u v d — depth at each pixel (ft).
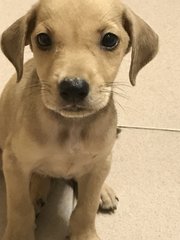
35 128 0.87
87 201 0.99
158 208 1.11
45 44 0.82
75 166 0.94
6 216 1.08
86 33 0.80
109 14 0.83
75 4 0.81
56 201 1.11
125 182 1.15
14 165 0.92
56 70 0.80
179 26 1.55
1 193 1.11
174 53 1.46
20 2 1.57
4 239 1.01
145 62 0.92
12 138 0.92
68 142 0.89
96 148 0.91
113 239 1.05
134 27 0.88
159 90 1.36
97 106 0.82
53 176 1.01
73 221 1.01
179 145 1.24
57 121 0.87
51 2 0.82
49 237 1.05
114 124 0.92
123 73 1.38
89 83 0.79
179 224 1.08
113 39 0.83
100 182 0.98
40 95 0.87
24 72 0.96
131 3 1.61
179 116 1.31
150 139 1.25
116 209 1.10
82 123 0.88
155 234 1.06
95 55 0.81
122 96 1.33
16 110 0.92
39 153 0.90
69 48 0.80
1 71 1.35
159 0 1.63
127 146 1.23
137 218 1.09
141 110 1.31
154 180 1.16
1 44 0.91
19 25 0.87
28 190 0.96
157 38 0.93
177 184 1.16
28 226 0.99
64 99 0.80
